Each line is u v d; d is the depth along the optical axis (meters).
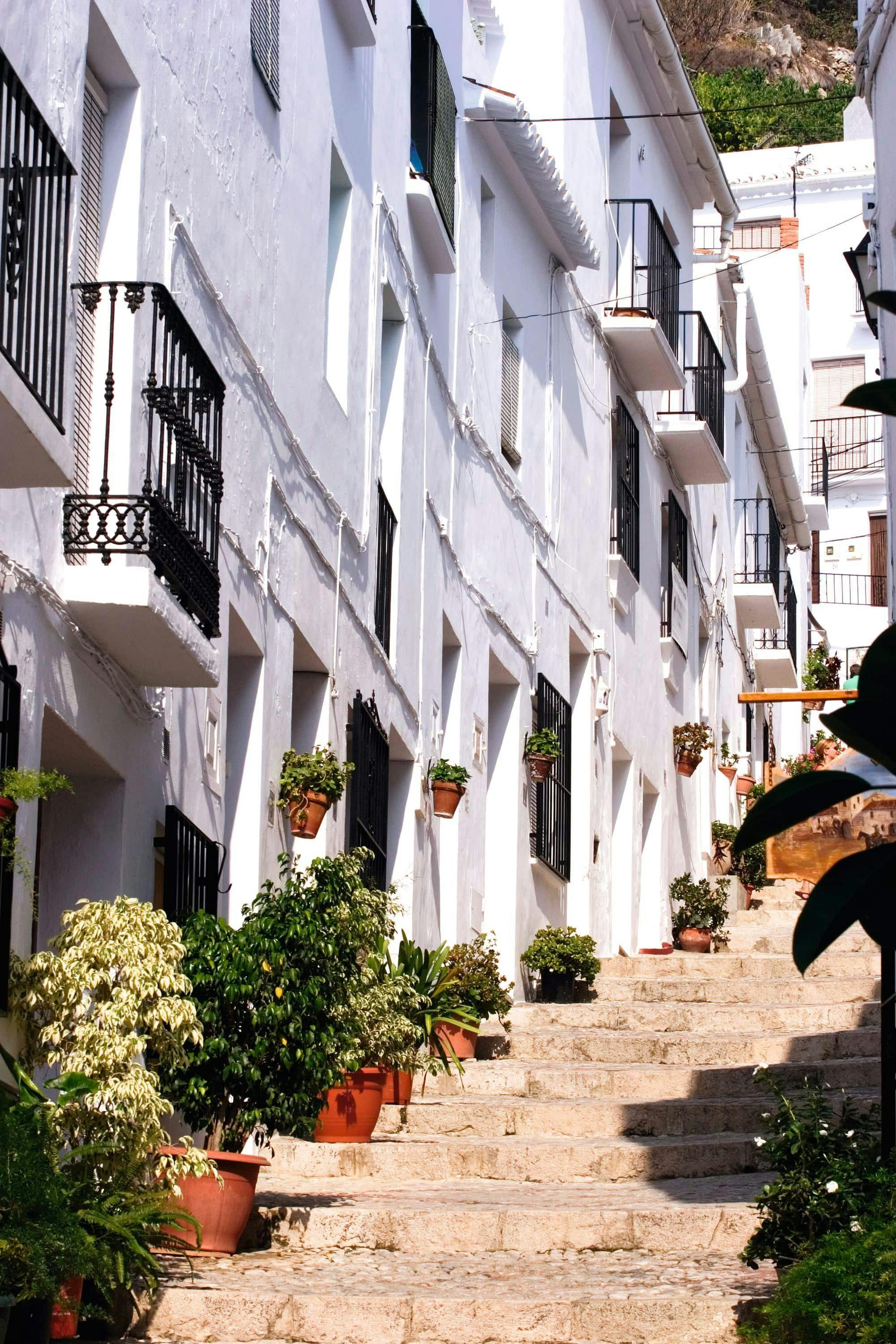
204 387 9.27
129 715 9.06
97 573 8.20
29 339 7.16
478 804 16.62
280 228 11.83
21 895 7.79
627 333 20.88
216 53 10.57
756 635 34.34
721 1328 8.02
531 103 18.91
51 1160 6.94
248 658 11.29
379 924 11.30
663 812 23.34
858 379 44.09
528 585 18.03
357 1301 8.09
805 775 6.39
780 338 36.78
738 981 16.52
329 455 12.78
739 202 44.69
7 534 7.59
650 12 20.89
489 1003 14.45
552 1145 11.30
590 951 17.12
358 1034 10.46
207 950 9.03
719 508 28.45
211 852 10.09
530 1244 9.49
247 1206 9.02
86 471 8.84
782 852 19.62
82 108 8.44
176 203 9.88
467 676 16.28
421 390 15.16
